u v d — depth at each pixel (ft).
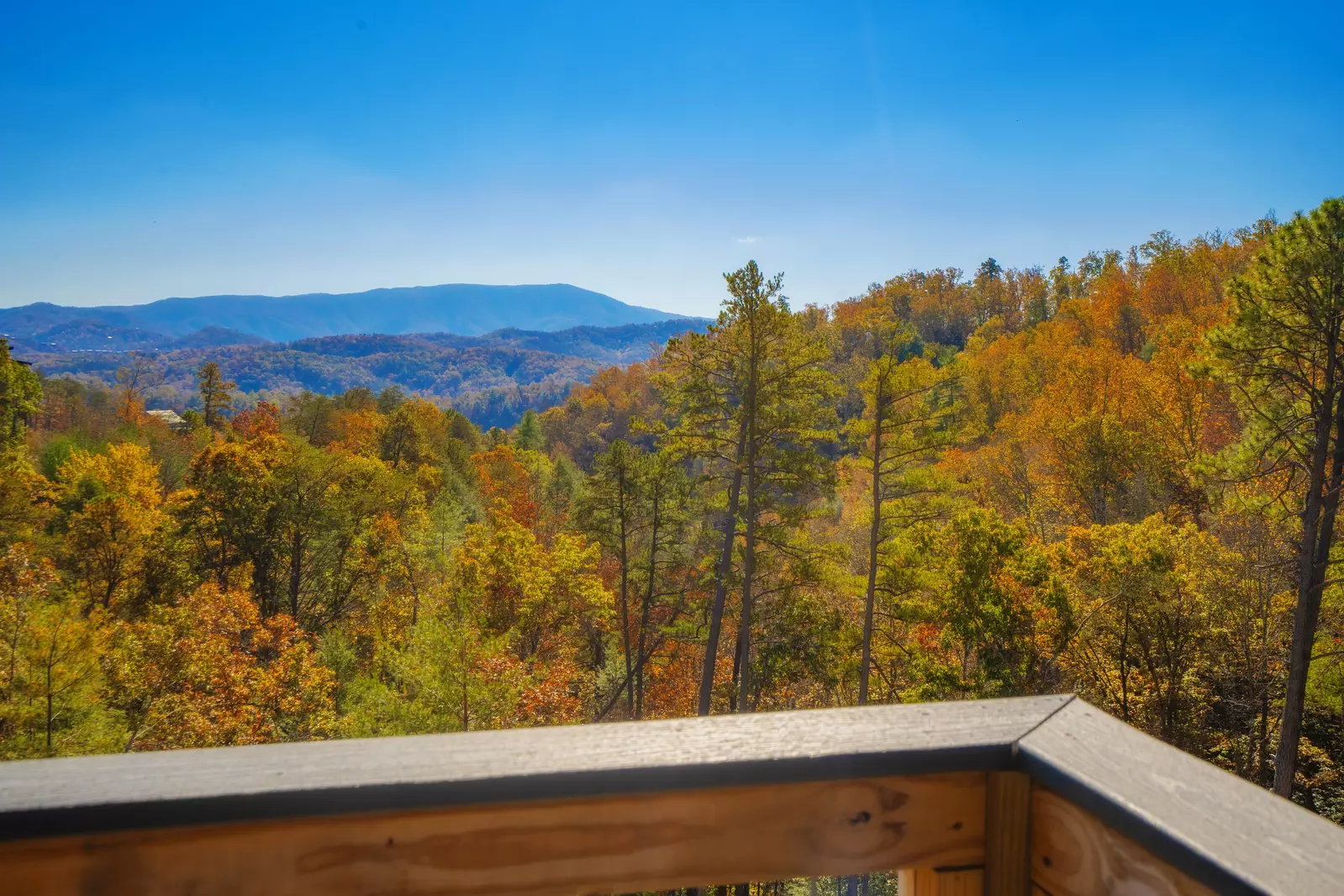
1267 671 54.70
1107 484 98.84
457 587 83.82
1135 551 55.88
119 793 2.36
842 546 67.82
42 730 45.39
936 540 63.87
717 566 71.92
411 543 101.45
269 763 2.59
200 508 91.45
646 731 2.88
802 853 2.79
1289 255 39.58
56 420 191.83
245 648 74.28
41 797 2.33
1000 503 119.65
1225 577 55.52
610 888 2.68
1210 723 60.03
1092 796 2.50
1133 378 106.22
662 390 67.56
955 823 2.89
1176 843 2.22
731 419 68.44
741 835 2.75
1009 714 3.09
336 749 2.70
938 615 63.00
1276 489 52.26
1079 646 62.80
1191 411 95.81
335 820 2.53
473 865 2.61
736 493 68.18
